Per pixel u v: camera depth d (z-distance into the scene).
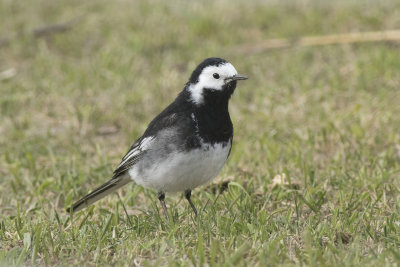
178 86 16.89
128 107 15.88
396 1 21.23
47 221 9.73
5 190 11.89
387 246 8.43
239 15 21.34
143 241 8.91
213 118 9.48
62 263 8.32
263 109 15.38
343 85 16.22
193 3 22.25
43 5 23.06
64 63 18.61
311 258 7.69
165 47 19.72
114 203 10.98
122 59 18.52
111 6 22.45
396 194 10.65
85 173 12.45
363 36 18.75
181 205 10.91
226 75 9.52
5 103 16.17
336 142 13.19
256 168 12.27
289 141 13.51
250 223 9.45
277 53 18.83
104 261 8.23
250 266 7.81
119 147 13.96
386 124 13.86
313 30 19.86
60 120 15.49
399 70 16.50
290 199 10.67
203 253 8.02
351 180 11.28
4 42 20.48
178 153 9.40
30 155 12.59
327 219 9.53
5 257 8.41
